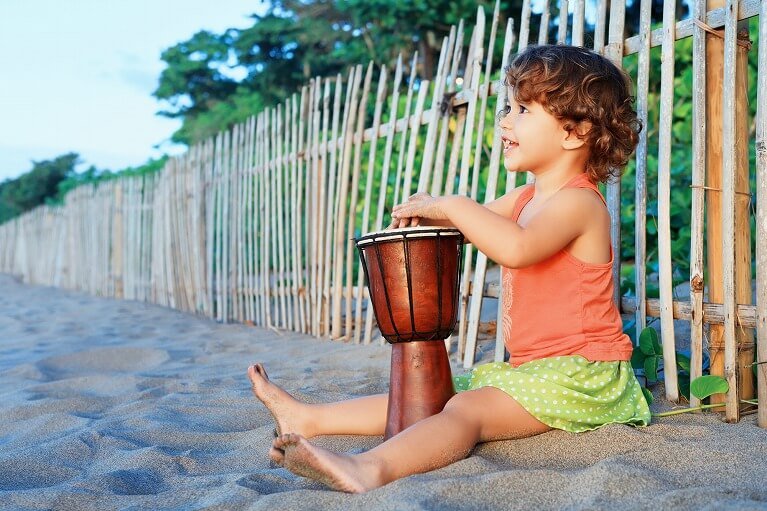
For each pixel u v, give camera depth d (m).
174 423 2.88
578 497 1.83
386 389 3.30
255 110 19.95
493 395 2.26
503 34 11.17
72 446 2.58
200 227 7.42
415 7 11.66
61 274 12.93
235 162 6.72
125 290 9.77
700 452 2.12
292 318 5.87
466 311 3.83
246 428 2.89
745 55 2.70
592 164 2.48
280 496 1.90
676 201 5.08
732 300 2.61
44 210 14.39
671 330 2.89
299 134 5.61
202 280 7.39
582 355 2.35
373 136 4.80
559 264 2.38
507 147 2.49
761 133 2.50
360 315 4.73
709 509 1.67
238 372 4.04
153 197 8.97
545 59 2.40
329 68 17.41
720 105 2.76
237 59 18.00
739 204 2.69
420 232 2.30
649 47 3.00
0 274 17.70
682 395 2.90
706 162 2.77
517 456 2.20
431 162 4.22
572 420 2.30
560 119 2.38
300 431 2.49
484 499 1.84
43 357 5.02
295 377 3.73
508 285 2.51
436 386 2.32
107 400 3.45
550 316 2.38
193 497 2.04
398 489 1.86
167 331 6.22
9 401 3.56
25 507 2.01
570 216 2.32
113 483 2.19
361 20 12.91
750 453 2.10
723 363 2.78
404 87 13.55
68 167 32.56
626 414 2.40
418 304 2.30
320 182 5.36
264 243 6.15
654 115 6.45
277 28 17.08
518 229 2.27
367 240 2.36
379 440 2.51
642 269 3.03
